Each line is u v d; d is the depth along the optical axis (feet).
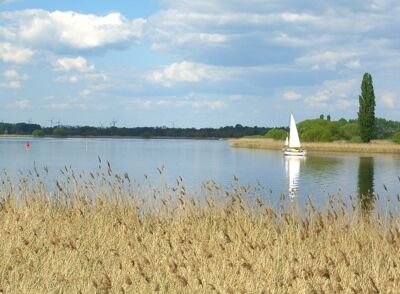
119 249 32.96
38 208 42.50
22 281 25.96
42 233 34.99
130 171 172.55
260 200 44.37
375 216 41.16
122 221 39.04
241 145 496.23
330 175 169.58
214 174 170.40
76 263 29.66
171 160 256.11
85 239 35.06
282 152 358.02
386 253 34.04
